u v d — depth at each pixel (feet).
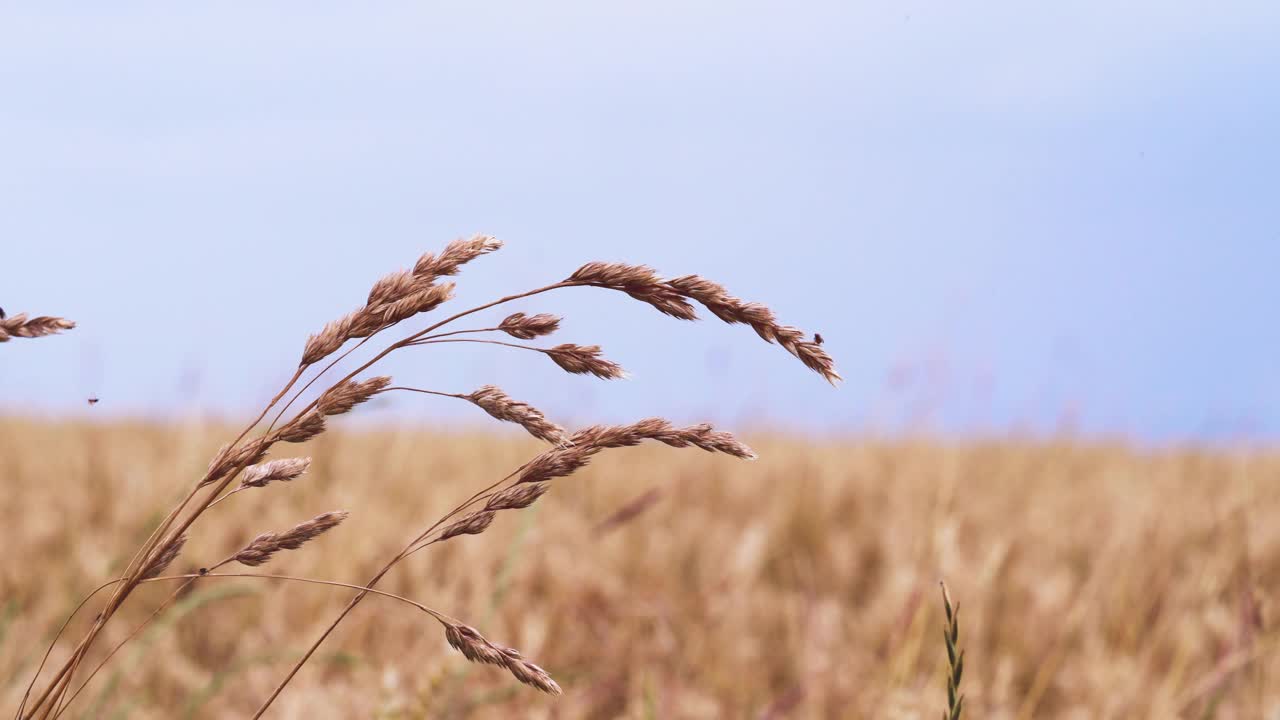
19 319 3.69
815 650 12.98
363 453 23.43
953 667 5.49
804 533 21.27
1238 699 11.03
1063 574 16.44
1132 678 11.95
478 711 10.77
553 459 4.46
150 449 22.27
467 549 14.78
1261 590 11.94
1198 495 22.50
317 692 10.67
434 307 4.29
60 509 18.39
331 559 15.21
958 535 18.22
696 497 23.76
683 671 12.48
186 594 12.09
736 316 4.26
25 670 10.77
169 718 11.09
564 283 4.31
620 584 16.06
